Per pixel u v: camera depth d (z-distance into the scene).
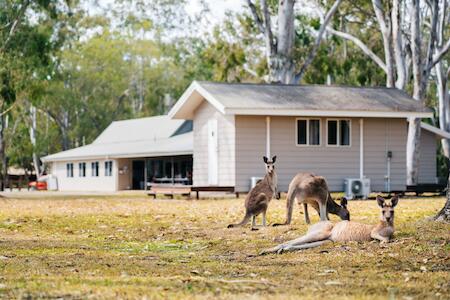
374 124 33.62
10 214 22.69
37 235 16.23
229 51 47.12
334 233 12.66
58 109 74.00
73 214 22.44
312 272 10.02
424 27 53.84
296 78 41.47
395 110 32.97
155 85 79.88
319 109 32.03
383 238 12.46
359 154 33.38
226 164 32.91
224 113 31.34
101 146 56.22
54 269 10.34
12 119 67.94
